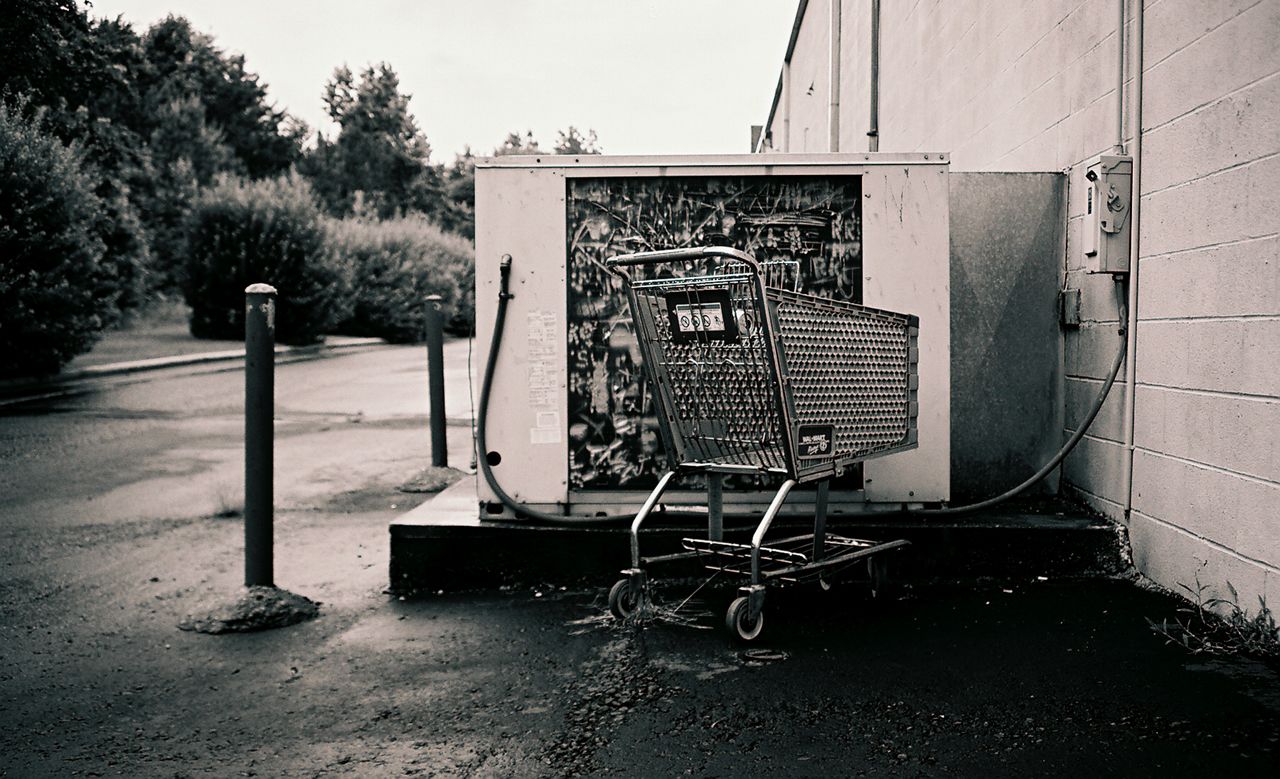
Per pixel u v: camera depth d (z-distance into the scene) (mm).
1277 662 3635
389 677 3754
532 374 5129
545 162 5078
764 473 4219
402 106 64500
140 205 35969
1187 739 2990
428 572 4992
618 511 5141
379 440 10195
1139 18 4762
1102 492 5223
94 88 20250
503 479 5152
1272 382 3770
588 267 5109
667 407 4371
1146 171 4730
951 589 4762
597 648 4020
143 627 4434
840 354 4234
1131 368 4848
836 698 3396
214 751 3117
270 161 55344
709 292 4102
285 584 5121
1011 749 2953
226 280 23906
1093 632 4027
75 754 3105
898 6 10203
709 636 4129
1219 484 4133
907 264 5039
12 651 4117
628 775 2863
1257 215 3850
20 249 14836
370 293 28375
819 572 4332
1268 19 3770
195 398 13539
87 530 6328
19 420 11328
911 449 4812
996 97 7012
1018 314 5770
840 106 14266
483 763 2979
